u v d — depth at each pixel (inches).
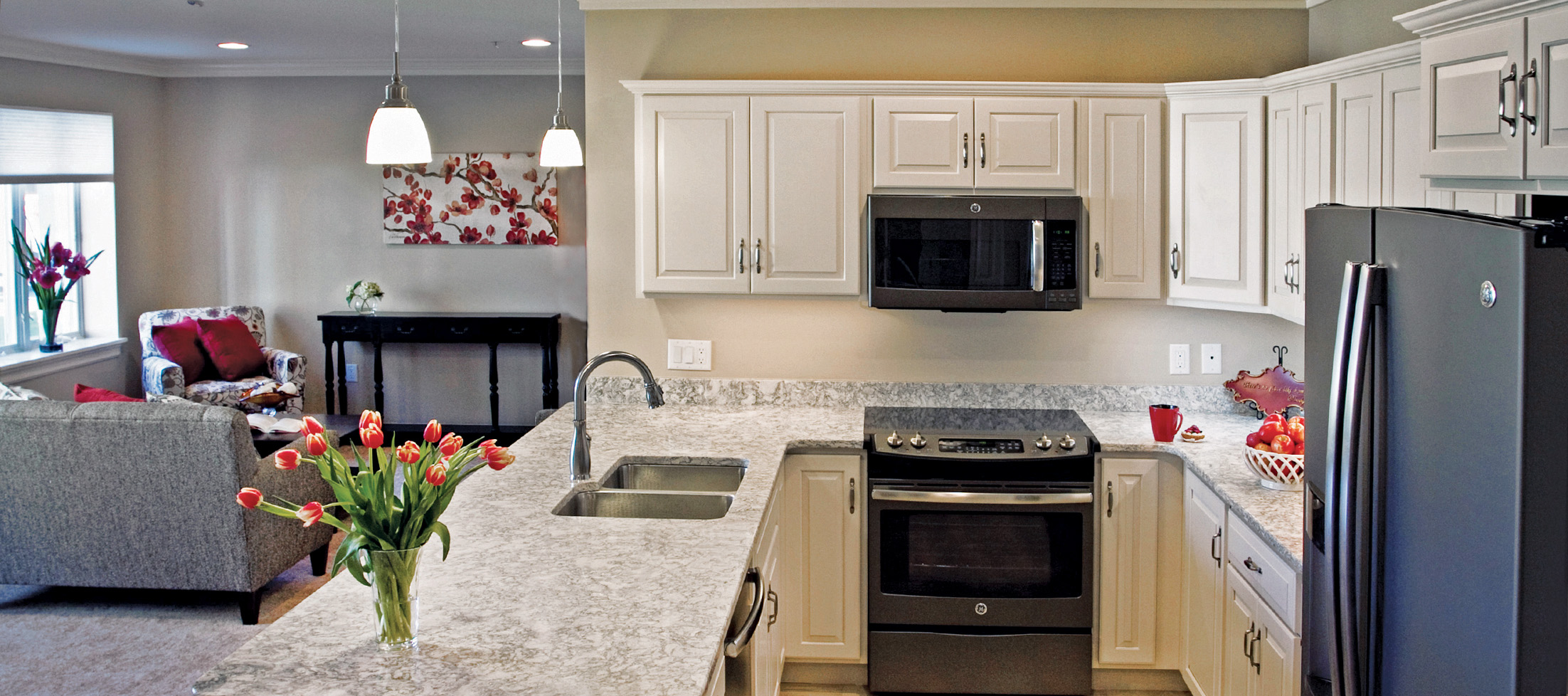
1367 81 114.7
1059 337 160.2
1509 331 49.5
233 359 270.8
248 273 298.0
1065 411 159.0
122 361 282.5
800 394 162.6
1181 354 159.2
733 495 113.6
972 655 141.9
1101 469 140.0
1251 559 110.7
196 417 153.1
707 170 147.8
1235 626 117.3
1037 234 143.2
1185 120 143.6
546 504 108.2
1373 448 65.0
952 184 145.6
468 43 251.4
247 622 162.6
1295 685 97.4
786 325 162.1
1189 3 153.7
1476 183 86.1
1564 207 81.7
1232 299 141.6
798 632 145.1
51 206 271.1
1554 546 49.7
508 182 289.9
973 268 144.8
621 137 160.4
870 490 140.6
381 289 291.7
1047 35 156.1
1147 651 142.4
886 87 144.6
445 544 73.9
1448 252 55.6
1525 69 76.6
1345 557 65.1
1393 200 110.7
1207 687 128.9
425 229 292.7
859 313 161.3
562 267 293.3
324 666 69.8
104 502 157.2
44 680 144.5
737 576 86.3
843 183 146.9
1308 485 79.4
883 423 150.6
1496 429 50.8
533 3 198.5
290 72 288.4
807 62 158.1
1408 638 61.0
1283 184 133.7
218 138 294.4
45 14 209.3
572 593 82.7
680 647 72.6
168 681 144.4
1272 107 135.5
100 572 160.2
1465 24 85.8
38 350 256.7
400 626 72.1
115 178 276.7
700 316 162.7
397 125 105.0
